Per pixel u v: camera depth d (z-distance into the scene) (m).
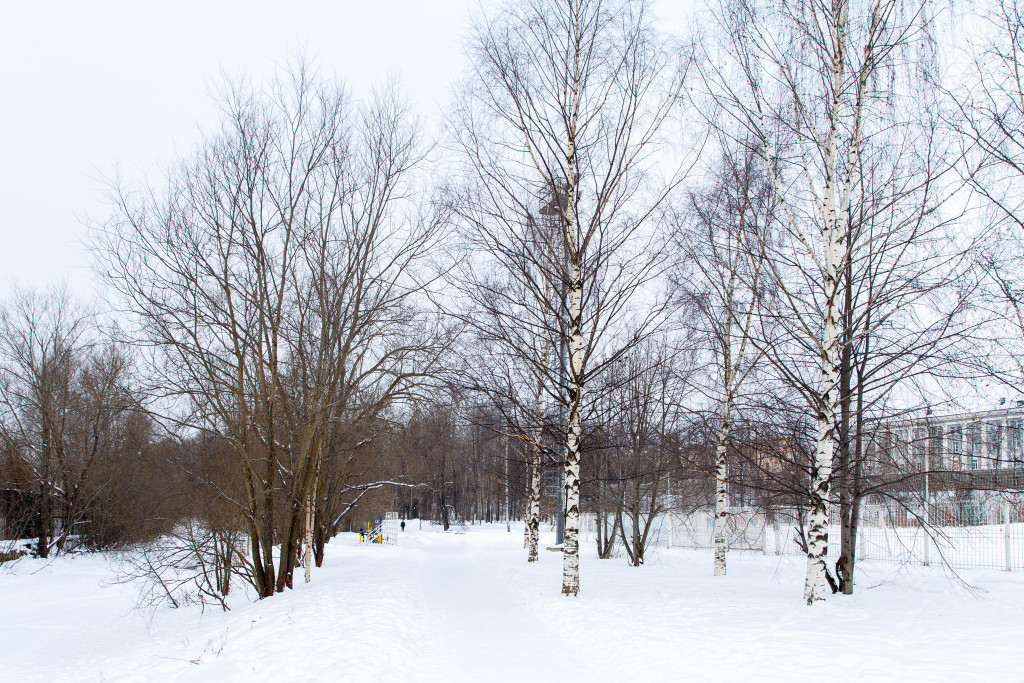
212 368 16.41
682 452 16.59
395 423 23.23
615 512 24.77
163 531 17.64
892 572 16.38
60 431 35.41
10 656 13.06
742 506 19.88
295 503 17.73
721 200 12.30
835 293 11.07
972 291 10.62
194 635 12.53
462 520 68.56
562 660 8.95
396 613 12.34
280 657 8.95
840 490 12.75
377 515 48.81
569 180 14.23
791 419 12.48
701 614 10.89
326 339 18.25
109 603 20.59
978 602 11.30
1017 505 13.65
